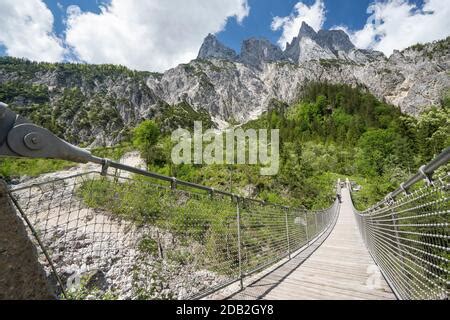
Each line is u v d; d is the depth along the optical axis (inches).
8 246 36.1
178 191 104.0
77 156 53.2
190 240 110.3
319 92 4399.6
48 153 45.9
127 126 4138.8
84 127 4074.8
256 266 161.9
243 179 1151.6
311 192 1189.1
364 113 3415.4
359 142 2214.6
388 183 912.3
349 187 1411.2
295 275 161.2
